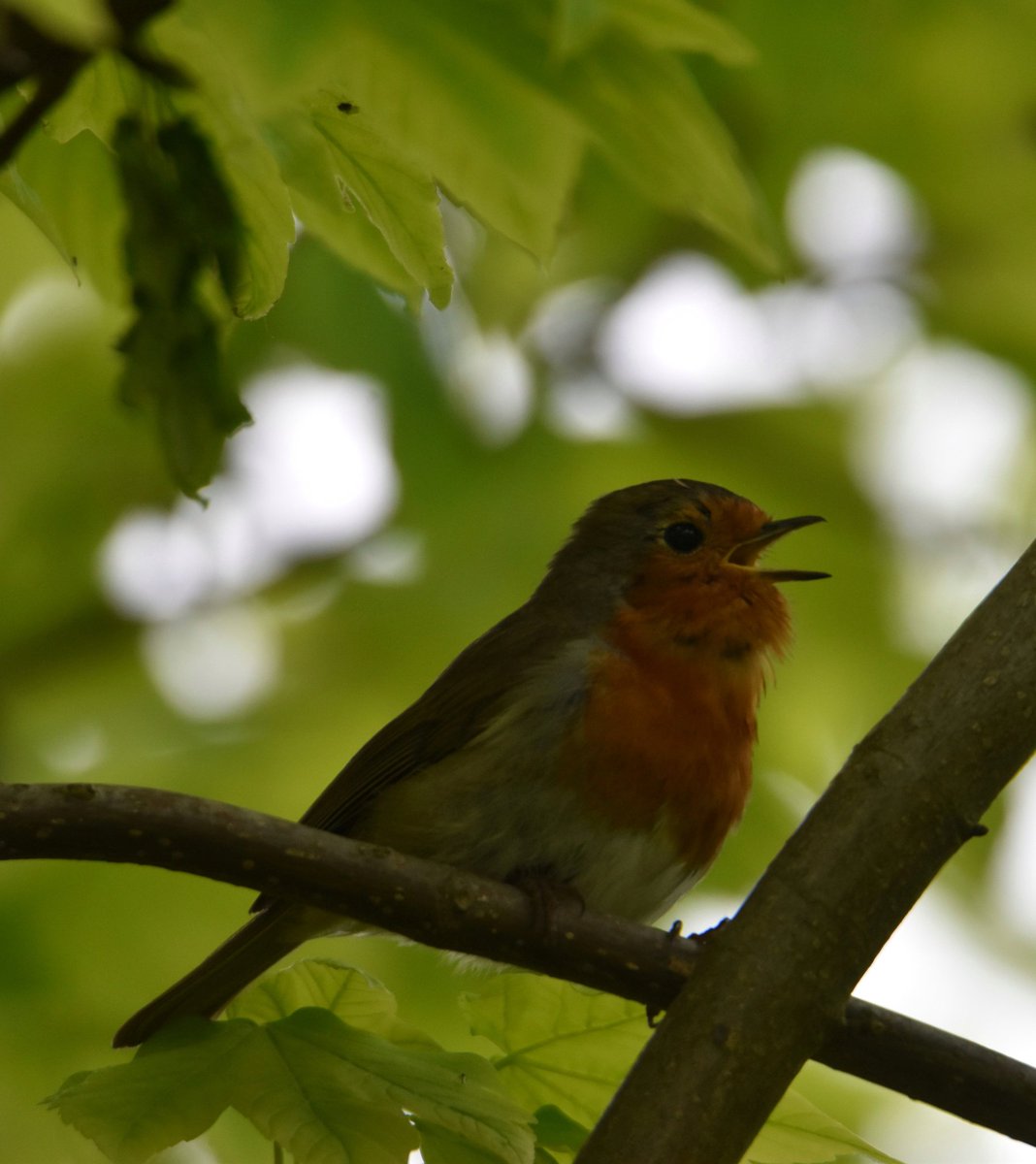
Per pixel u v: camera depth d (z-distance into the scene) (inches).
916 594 578.6
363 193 223.5
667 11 170.1
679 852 358.9
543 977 284.5
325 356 526.9
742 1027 241.1
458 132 173.8
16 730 553.0
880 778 252.5
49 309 566.9
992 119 536.7
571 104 170.1
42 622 571.2
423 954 459.5
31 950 446.9
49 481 569.3
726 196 178.9
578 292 574.2
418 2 159.5
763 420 577.0
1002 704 254.4
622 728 354.9
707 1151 236.1
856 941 246.8
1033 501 593.3
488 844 354.3
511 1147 229.6
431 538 553.3
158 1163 394.3
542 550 547.5
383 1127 230.1
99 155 232.8
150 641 569.9
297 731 545.3
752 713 378.3
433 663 546.6
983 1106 273.4
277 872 272.4
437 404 538.9
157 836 263.4
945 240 574.2
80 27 150.9
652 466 566.3
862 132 531.5
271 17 139.8
